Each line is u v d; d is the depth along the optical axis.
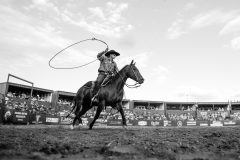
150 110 48.00
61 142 5.76
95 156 4.31
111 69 10.36
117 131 9.26
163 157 4.41
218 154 4.72
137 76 10.11
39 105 32.38
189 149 5.19
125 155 4.45
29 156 4.11
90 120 28.50
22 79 19.23
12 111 19.19
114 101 10.12
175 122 35.22
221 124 36.94
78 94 11.03
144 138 6.74
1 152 4.29
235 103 48.12
